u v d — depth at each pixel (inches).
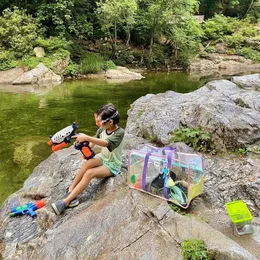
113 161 120.5
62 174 140.2
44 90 441.1
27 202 130.2
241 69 697.6
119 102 366.3
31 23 569.9
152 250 86.5
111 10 594.9
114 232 95.7
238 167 127.6
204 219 105.2
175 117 162.7
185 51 706.2
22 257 103.6
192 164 109.1
